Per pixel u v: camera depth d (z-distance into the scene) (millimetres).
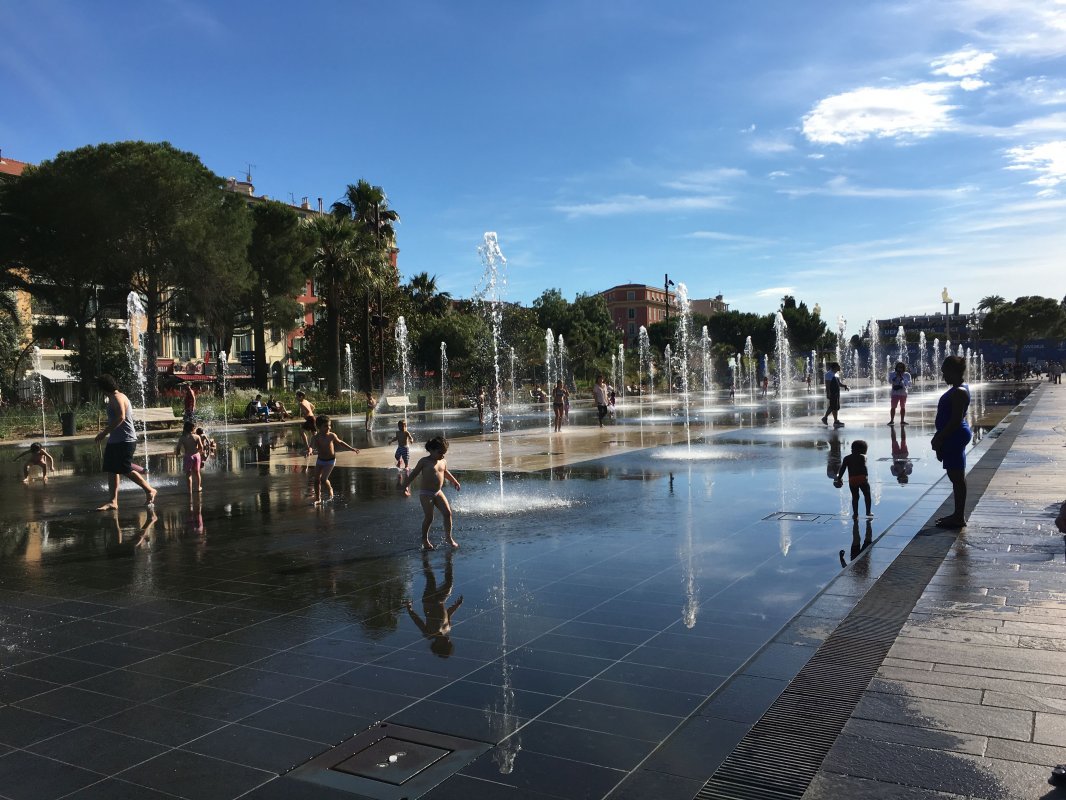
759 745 3504
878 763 3289
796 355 89875
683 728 3713
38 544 8812
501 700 4133
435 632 5297
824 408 33062
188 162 38031
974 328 86812
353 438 24156
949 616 5211
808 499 10211
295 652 4984
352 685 4406
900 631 4949
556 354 60906
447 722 3881
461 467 15125
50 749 3703
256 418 34406
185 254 36469
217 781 3355
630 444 18969
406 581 6688
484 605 5895
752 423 24859
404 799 3150
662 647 4871
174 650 5098
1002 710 3766
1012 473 11656
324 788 3271
